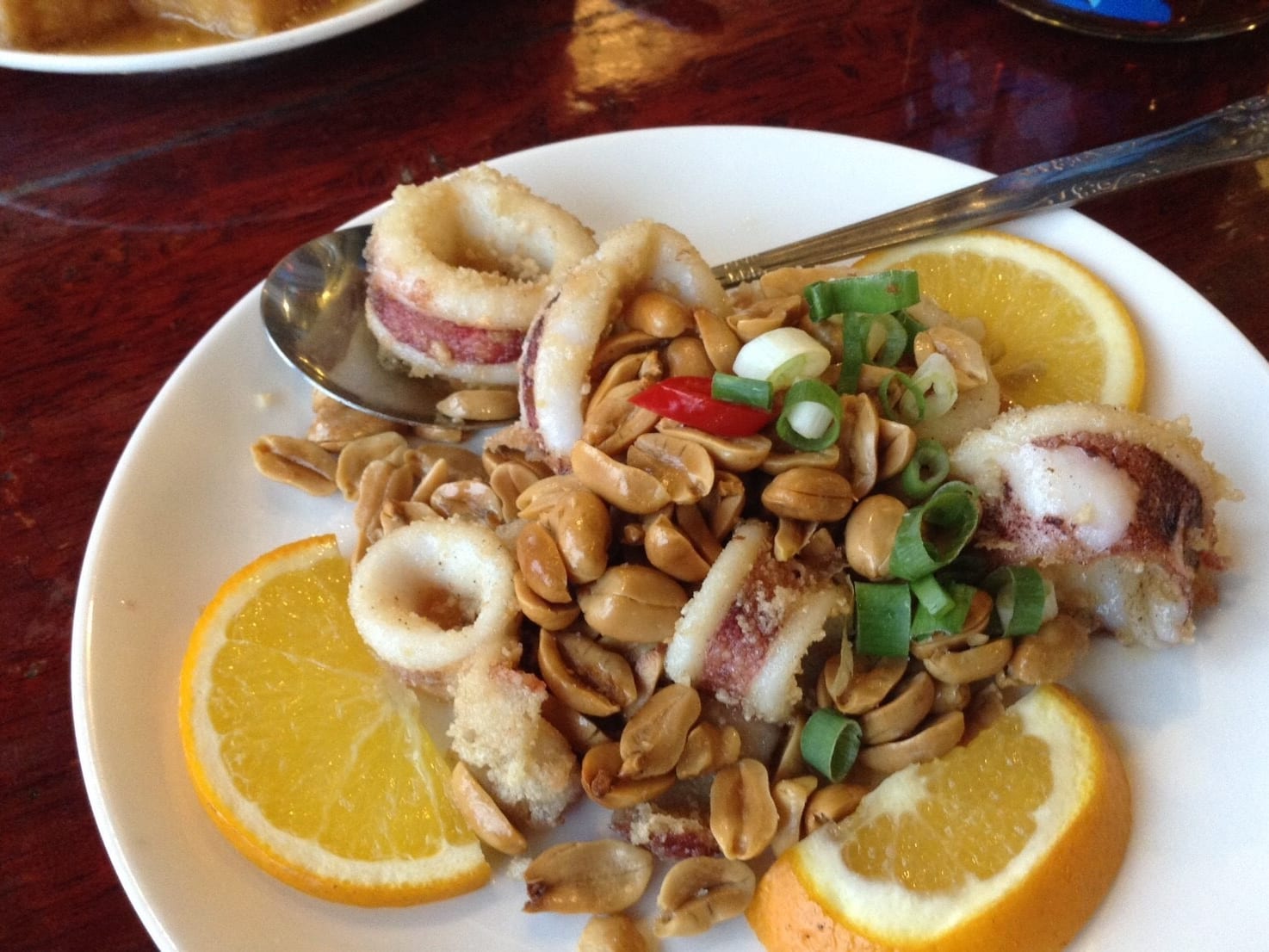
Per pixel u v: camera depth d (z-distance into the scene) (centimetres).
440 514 26
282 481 27
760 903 22
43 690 26
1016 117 35
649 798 22
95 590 25
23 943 23
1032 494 23
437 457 28
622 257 26
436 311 28
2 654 26
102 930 23
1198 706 23
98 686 24
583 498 23
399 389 29
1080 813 21
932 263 29
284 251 33
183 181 35
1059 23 37
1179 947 21
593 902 22
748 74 37
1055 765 22
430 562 25
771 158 31
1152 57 37
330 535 26
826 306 25
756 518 24
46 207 35
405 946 22
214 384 28
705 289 26
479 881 22
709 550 23
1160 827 22
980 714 23
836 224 31
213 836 22
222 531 27
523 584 24
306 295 30
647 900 22
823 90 36
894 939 20
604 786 22
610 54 38
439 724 24
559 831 23
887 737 23
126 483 26
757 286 27
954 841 21
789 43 38
